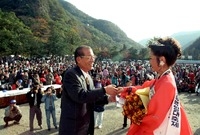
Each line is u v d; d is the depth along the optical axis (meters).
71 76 2.39
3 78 18.52
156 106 2.15
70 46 82.00
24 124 10.73
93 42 162.75
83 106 2.44
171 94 2.16
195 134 9.82
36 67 29.72
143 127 2.24
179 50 2.32
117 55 101.50
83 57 2.48
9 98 14.21
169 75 2.27
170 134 2.13
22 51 65.56
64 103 2.45
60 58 71.38
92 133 2.59
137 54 98.00
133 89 2.62
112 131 10.08
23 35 68.06
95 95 2.37
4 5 141.75
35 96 9.84
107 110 13.62
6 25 66.31
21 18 130.12
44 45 75.19
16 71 21.45
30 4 142.12
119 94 2.62
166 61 2.29
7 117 10.40
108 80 19.47
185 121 2.33
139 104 2.34
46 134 9.55
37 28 120.56
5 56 61.28
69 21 158.62
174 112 2.15
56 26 102.88
